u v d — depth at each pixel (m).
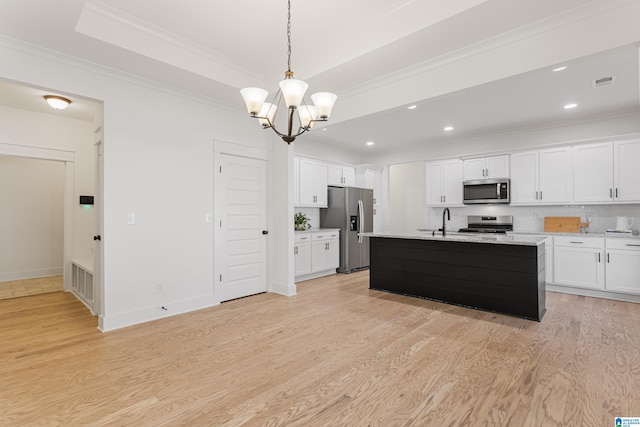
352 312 3.61
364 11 2.57
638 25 2.02
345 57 2.93
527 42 2.43
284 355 2.54
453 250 3.88
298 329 3.10
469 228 5.80
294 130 4.33
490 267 3.59
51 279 5.48
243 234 4.30
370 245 4.68
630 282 3.95
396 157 6.89
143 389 2.06
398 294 4.38
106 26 2.59
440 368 2.31
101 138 3.19
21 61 2.62
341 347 2.68
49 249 5.80
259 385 2.11
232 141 4.16
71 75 2.88
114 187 3.15
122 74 3.15
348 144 6.45
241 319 3.40
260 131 4.50
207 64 3.25
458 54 2.76
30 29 2.43
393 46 2.66
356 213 6.31
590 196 4.48
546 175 4.87
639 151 4.13
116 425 1.72
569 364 2.34
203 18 2.63
